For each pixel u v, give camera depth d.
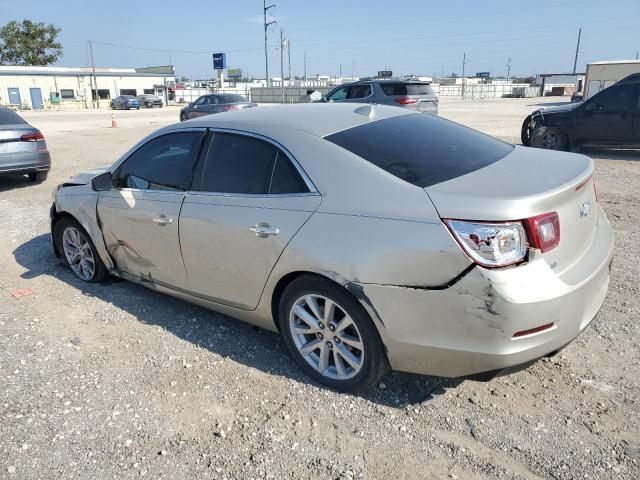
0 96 56.44
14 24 72.25
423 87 16.03
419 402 3.01
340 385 3.10
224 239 3.37
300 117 3.48
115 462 2.64
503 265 2.46
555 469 2.47
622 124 11.02
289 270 3.05
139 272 4.23
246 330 3.93
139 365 3.50
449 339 2.62
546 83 84.06
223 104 22.41
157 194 3.86
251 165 3.35
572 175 2.87
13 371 3.46
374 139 3.17
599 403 2.92
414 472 2.50
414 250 2.60
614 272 4.66
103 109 53.75
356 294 2.78
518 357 2.54
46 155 9.69
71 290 4.79
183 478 2.52
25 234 6.60
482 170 2.97
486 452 2.60
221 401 3.09
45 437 2.83
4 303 4.54
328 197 2.95
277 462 2.60
